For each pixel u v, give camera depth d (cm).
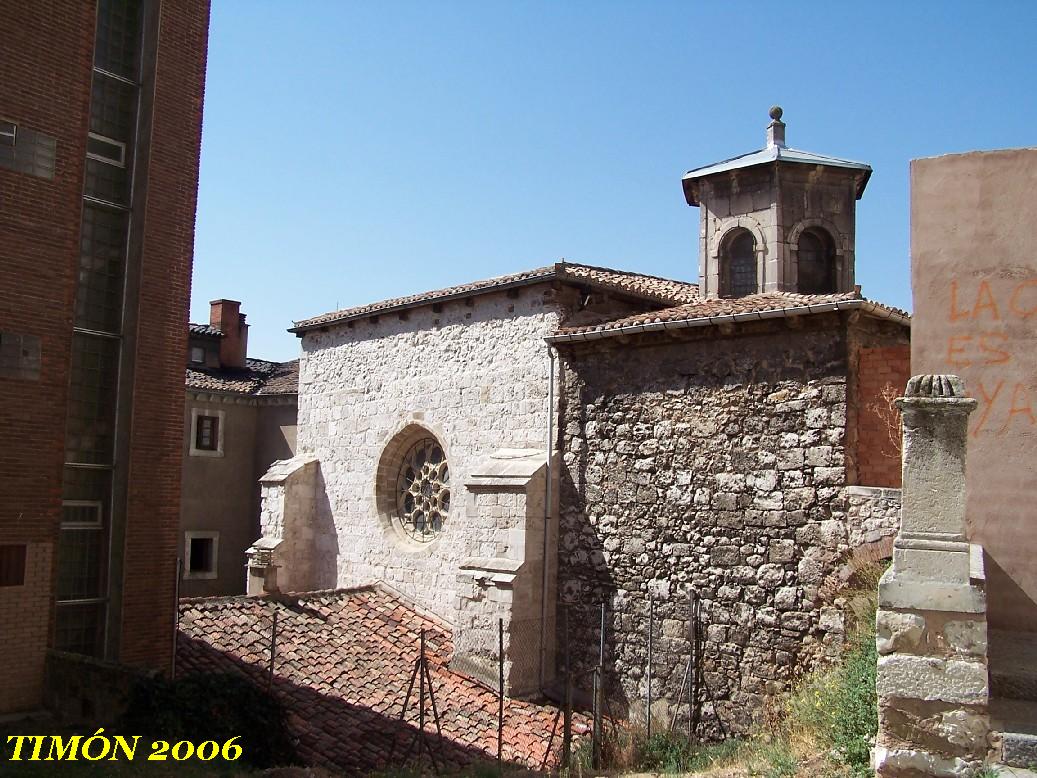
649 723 1445
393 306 2136
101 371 1372
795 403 1431
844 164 1908
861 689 857
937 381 660
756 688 1419
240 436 2919
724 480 1500
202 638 1670
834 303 1363
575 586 1681
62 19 1300
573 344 1705
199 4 1502
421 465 2136
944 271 923
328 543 2295
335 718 1475
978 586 629
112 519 1359
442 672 1717
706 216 1989
